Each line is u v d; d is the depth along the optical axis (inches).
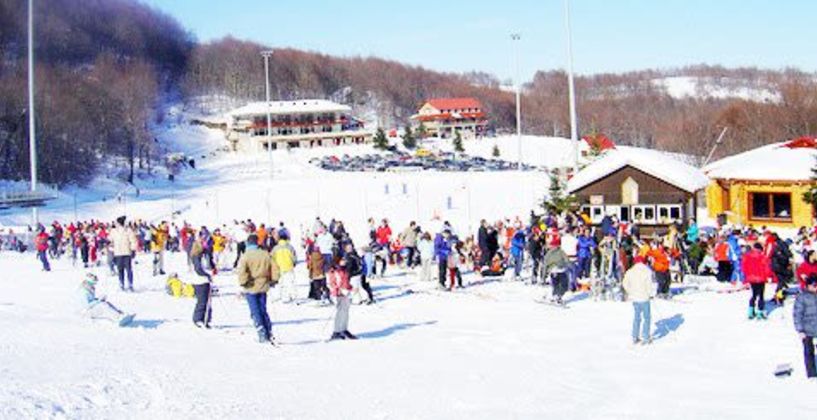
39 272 1275.8
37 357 497.4
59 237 1589.6
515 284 1034.7
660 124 5885.8
